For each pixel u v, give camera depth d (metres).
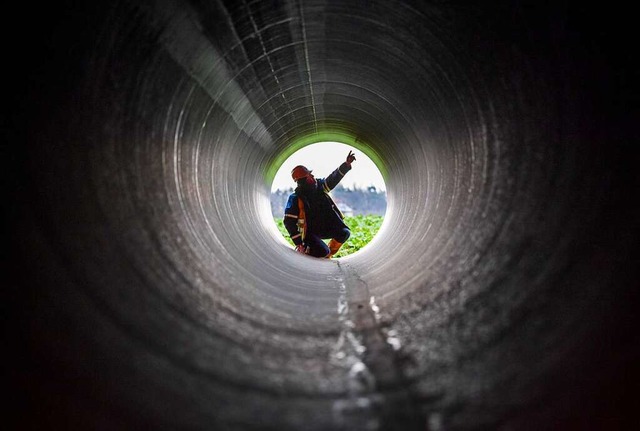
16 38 1.86
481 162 3.16
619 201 2.15
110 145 2.37
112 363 1.79
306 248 7.11
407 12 3.21
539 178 2.53
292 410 1.87
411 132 5.11
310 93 5.49
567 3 2.31
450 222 3.48
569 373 1.88
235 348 2.29
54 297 1.83
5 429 1.59
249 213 5.71
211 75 3.43
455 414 1.84
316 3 3.33
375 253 6.07
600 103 2.24
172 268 2.53
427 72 3.72
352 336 2.90
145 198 2.59
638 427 1.76
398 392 2.05
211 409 1.78
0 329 1.67
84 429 1.59
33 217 1.89
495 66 2.86
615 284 2.04
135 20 2.40
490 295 2.47
